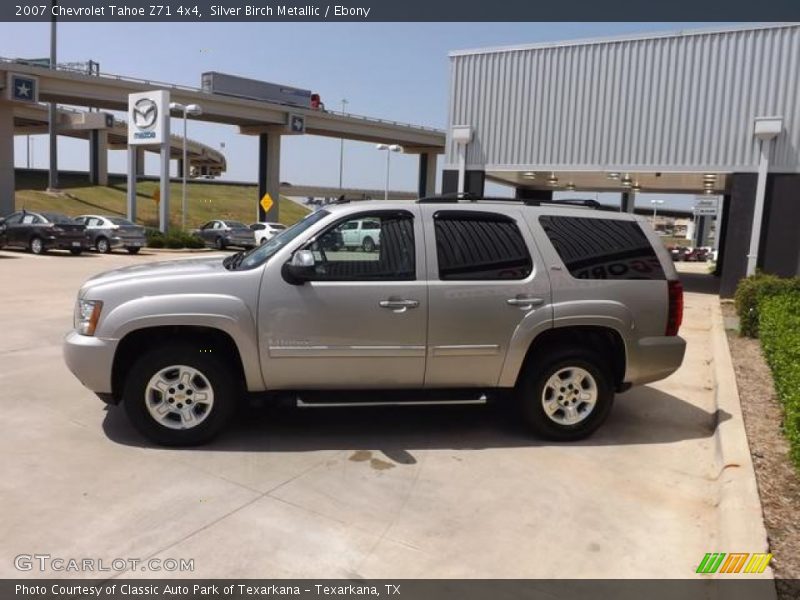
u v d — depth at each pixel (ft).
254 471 14.70
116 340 15.33
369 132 222.28
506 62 59.82
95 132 248.11
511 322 16.39
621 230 17.54
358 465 15.28
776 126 49.73
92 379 15.48
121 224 89.92
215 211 248.32
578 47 56.85
